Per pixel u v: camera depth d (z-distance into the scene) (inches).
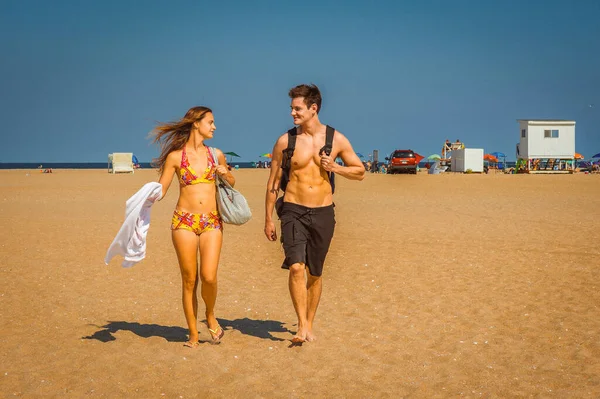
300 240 244.5
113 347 238.8
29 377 203.8
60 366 215.3
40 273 384.2
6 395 188.2
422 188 1277.1
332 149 246.7
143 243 245.6
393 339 248.7
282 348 238.7
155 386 197.2
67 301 313.7
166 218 727.1
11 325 267.1
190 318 241.6
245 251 478.3
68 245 505.0
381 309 297.4
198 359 225.0
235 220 244.1
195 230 241.9
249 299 325.1
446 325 268.2
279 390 193.9
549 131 2177.7
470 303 307.4
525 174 2030.0
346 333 257.9
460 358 224.5
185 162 243.3
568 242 512.4
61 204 921.5
